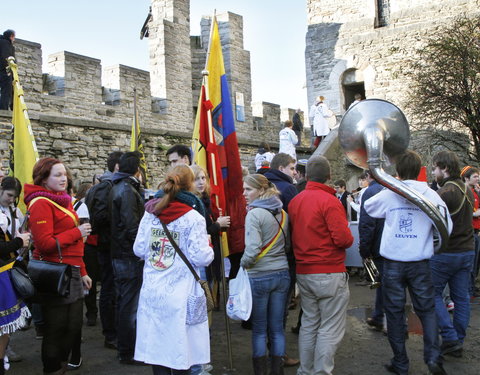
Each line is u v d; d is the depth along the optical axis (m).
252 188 4.09
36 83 10.19
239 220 4.95
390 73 14.98
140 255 3.54
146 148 10.71
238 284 3.95
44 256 3.89
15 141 5.79
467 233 4.59
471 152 11.30
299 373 3.99
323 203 3.91
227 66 15.88
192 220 3.33
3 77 8.51
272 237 4.04
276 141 16.94
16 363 4.79
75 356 4.50
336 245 3.88
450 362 4.54
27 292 3.79
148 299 3.32
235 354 4.93
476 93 10.43
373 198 4.21
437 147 12.25
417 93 11.65
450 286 4.75
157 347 3.22
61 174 3.95
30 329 5.94
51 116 8.95
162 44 13.74
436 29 12.68
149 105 12.73
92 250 5.99
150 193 6.62
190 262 3.33
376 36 15.19
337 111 15.75
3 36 8.66
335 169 13.44
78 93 10.99
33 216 3.79
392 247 4.08
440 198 4.17
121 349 4.63
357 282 7.92
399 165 4.25
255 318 4.03
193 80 16.84
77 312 3.96
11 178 4.66
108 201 4.70
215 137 5.04
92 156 9.68
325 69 16.02
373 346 5.04
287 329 5.71
